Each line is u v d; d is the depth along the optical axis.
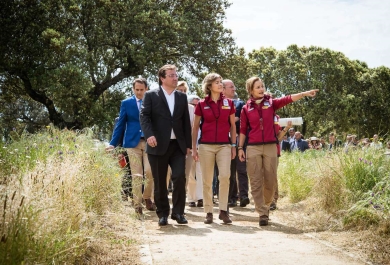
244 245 5.11
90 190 5.61
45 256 3.39
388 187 6.02
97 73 26.53
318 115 46.78
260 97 6.90
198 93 31.03
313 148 12.10
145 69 28.28
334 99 46.88
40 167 4.78
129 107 7.39
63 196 4.48
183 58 29.72
